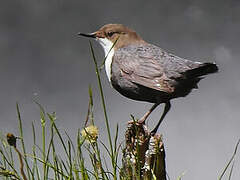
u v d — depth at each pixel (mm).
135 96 6742
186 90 6461
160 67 6422
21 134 4215
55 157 4242
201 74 6195
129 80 6637
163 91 6250
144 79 6469
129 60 6719
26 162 4215
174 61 6395
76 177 4223
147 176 4773
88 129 4301
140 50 6777
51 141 4238
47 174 4207
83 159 4242
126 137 5059
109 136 4234
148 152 4816
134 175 4531
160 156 4805
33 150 4242
